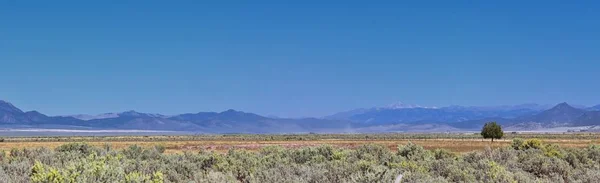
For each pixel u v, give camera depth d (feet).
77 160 70.03
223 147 236.43
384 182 51.80
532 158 80.12
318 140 440.04
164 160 84.23
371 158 88.63
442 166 71.31
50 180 45.01
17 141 427.74
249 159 82.12
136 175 47.88
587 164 85.10
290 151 100.68
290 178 57.82
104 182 46.88
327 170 61.46
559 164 74.59
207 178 58.23
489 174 61.98
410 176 55.93
